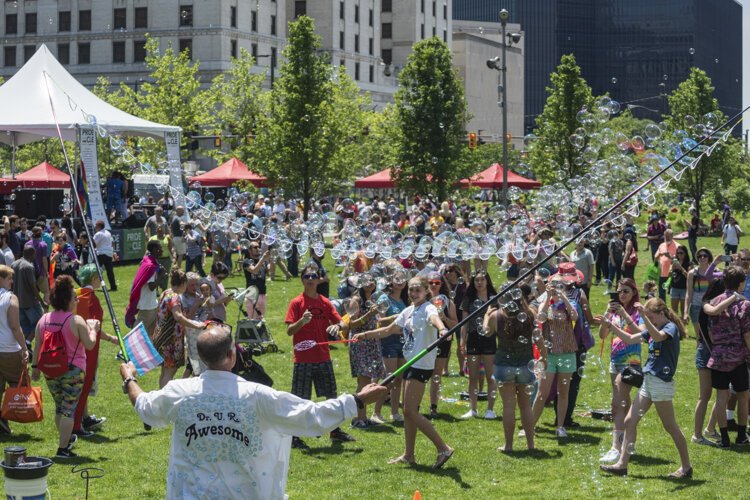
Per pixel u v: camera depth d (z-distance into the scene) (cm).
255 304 1531
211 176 3841
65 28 8194
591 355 1462
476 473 861
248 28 8156
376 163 5981
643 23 14400
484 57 11856
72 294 882
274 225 2130
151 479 832
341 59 9125
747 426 989
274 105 4000
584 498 790
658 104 14475
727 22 16112
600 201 1983
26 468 598
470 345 1062
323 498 786
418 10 10275
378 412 1040
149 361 857
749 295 1234
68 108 2373
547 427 1032
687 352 1477
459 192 4334
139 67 7969
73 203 2427
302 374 933
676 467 884
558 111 4231
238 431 469
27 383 934
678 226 4259
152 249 1281
